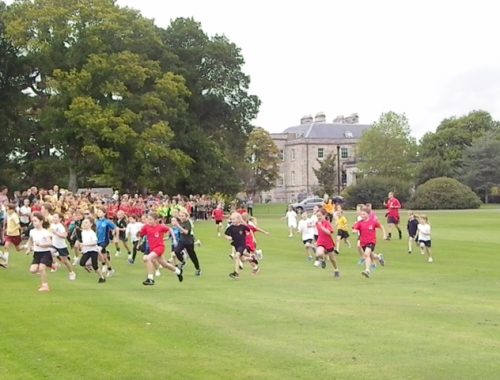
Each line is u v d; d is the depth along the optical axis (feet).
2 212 95.35
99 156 185.06
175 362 32.40
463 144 400.26
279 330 39.78
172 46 249.96
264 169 389.39
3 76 211.61
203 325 41.16
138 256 90.84
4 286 59.41
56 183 221.05
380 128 353.72
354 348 35.27
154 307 47.78
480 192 343.46
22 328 39.99
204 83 246.06
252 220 76.89
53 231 64.44
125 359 32.96
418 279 66.69
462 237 119.34
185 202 178.09
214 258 87.66
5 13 201.98
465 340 37.22
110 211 107.45
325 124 476.13
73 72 187.21
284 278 67.51
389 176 331.57
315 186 425.28
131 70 197.57
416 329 40.19
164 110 207.82
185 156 212.84
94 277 67.62
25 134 210.38
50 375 30.30
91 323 41.55
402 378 29.81
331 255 68.64
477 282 64.39
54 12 192.95
